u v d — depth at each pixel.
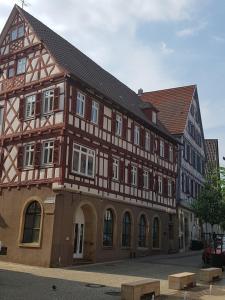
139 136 31.41
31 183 23.50
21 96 25.70
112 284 16.14
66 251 22.36
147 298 12.88
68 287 14.73
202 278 17.66
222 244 24.73
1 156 25.66
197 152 47.66
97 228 25.05
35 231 22.94
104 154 26.45
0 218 24.55
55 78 24.08
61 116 23.28
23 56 26.30
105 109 27.05
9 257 23.38
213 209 27.75
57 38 29.17
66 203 22.66
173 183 37.12
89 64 31.69
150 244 31.75
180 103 44.16
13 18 27.31
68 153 23.05
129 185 29.23
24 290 13.45
